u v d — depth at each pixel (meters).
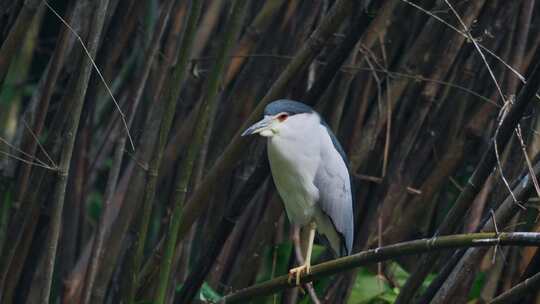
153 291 9.09
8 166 9.19
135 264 7.35
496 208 8.56
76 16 8.47
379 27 8.95
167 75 9.52
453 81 9.75
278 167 8.55
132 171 9.75
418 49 9.37
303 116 8.58
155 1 10.72
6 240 8.34
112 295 9.79
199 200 8.24
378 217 9.55
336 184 8.78
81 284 9.45
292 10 10.05
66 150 7.36
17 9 8.56
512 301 6.86
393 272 9.59
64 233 10.23
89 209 13.74
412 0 9.69
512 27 9.42
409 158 9.66
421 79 8.99
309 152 8.58
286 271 9.63
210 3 10.67
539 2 9.68
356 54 9.45
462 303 8.86
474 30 9.52
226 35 7.01
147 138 9.05
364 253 6.68
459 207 7.34
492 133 10.13
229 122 9.89
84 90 7.30
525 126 9.19
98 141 12.04
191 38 7.02
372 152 9.88
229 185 10.06
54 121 8.38
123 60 12.57
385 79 9.73
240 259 9.81
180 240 8.36
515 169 9.07
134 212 9.64
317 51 8.02
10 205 9.35
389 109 9.11
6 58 8.03
